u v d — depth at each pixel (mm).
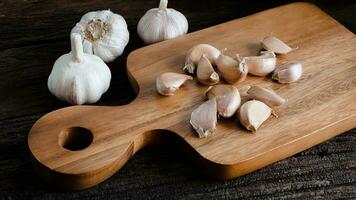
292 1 776
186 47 681
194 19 745
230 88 619
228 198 580
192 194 581
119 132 592
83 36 674
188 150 592
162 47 678
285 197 582
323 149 617
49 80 637
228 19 750
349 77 654
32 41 710
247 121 594
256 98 624
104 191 579
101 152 575
